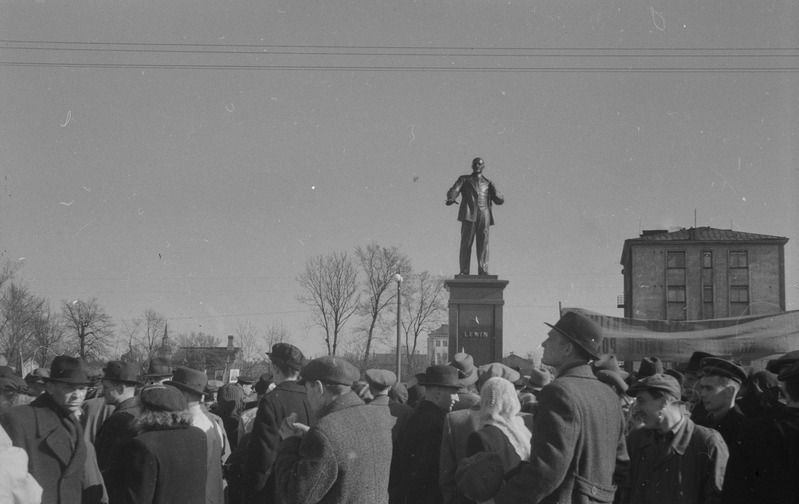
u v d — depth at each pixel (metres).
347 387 4.94
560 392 4.55
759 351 13.92
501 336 23.67
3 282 39.53
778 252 60.62
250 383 14.20
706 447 5.31
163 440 5.12
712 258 61.00
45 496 4.80
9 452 4.10
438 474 6.68
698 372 7.43
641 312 61.31
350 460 4.62
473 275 23.92
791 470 4.24
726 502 4.42
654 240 61.56
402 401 9.70
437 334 57.72
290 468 4.69
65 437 4.97
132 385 7.79
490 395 5.45
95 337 46.06
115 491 5.03
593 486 4.58
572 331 4.86
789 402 4.46
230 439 10.81
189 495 5.18
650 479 5.42
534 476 4.42
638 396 5.49
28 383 7.69
